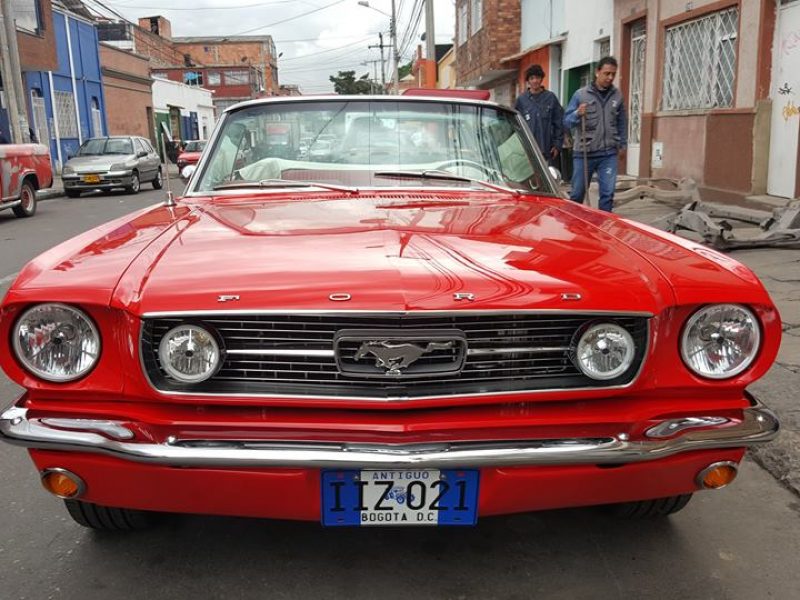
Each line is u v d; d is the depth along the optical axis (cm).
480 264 217
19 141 1762
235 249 228
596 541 262
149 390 200
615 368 207
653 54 1152
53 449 202
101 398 204
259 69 7594
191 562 248
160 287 201
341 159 334
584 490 210
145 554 253
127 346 198
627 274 214
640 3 1205
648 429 207
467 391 202
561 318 205
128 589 234
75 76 2705
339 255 221
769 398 365
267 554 253
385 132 342
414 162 335
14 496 296
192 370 200
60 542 261
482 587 236
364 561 249
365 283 202
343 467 195
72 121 2681
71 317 200
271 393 199
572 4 1541
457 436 201
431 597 231
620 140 743
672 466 210
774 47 843
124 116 3281
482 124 352
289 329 200
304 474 200
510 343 205
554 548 258
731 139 922
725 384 211
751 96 875
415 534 266
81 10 2947
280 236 242
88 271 210
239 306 195
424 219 267
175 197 324
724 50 955
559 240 244
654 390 210
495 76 2172
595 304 202
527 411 206
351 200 301
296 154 336
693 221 704
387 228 251
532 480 205
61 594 231
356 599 229
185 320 198
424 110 348
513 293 201
